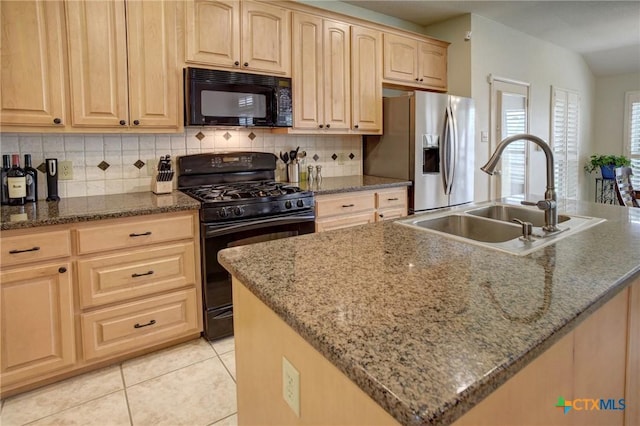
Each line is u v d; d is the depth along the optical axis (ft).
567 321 2.65
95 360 7.10
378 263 3.92
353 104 11.02
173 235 7.61
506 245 4.51
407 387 1.96
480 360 2.18
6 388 6.38
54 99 7.16
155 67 8.07
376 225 5.67
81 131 7.50
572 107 18.48
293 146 11.39
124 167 8.95
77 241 6.66
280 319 3.18
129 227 7.11
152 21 7.97
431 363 2.16
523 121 15.26
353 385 2.39
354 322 2.66
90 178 8.59
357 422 2.37
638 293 4.22
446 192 11.95
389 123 11.86
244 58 9.04
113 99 7.69
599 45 16.96
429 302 2.97
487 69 13.43
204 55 8.54
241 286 3.91
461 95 13.08
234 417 6.13
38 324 6.47
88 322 6.93
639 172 19.89
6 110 6.76
